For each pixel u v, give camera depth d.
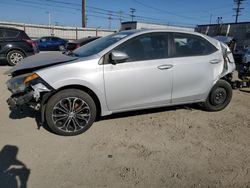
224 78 5.18
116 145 3.64
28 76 3.60
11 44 10.18
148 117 4.71
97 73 3.78
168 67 4.26
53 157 3.28
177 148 3.62
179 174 3.02
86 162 3.20
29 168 3.02
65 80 3.61
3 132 3.91
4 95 5.82
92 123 4.00
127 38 4.02
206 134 4.12
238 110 5.36
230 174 3.06
